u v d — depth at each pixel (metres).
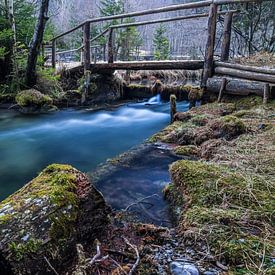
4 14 8.25
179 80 11.59
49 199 1.73
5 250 1.48
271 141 3.17
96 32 14.64
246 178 2.32
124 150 5.07
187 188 2.28
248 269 1.46
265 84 4.65
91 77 8.30
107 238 1.89
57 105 7.97
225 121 3.79
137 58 15.18
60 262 1.61
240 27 9.85
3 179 3.92
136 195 2.59
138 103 8.94
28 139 5.72
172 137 3.95
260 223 1.82
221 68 5.54
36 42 7.60
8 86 8.12
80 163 4.48
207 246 1.67
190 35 17.03
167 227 2.05
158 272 1.53
